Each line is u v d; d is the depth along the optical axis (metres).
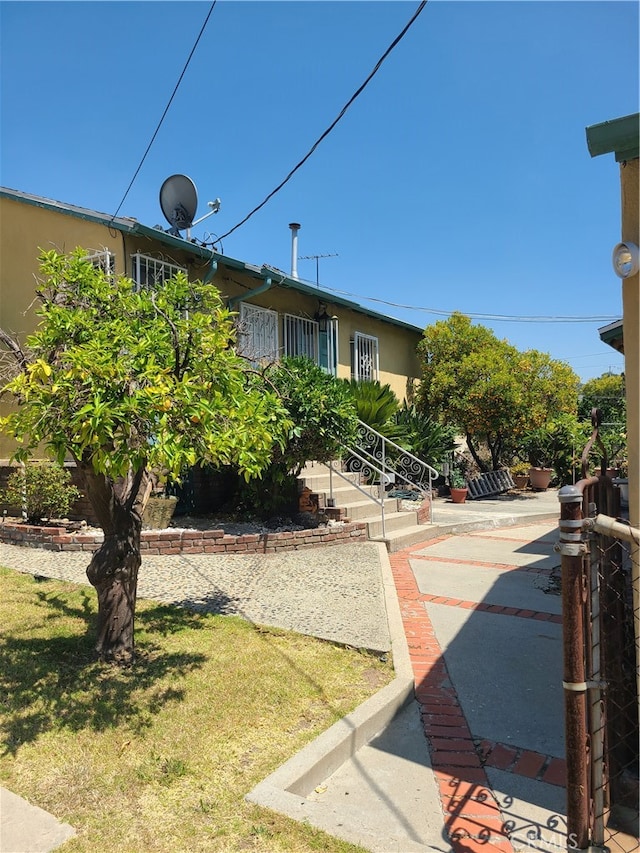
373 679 4.09
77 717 3.43
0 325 9.46
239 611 5.42
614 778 2.75
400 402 17.39
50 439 3.29
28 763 3.01
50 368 3.14
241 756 3.12
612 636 2.74
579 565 2.29
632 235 2.76
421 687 4.21
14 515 8.98
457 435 17.11
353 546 8.34
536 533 10.70
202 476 9.47
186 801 2.75
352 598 5.89
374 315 15.24
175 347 3.46
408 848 2.59
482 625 5.48
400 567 7.79
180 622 5.06
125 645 4.23
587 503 2.65
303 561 7.43
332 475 10.19
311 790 3.02
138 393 3.00
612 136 2.71
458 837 2.69
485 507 14.05
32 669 4.02
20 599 5.50
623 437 10.90
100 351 3.12
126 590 4.24
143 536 7.54
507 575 7.37
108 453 3.13
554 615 5.77
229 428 3.43
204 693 3.76
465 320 17.16
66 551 7.40
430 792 3.03
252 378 4.89
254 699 3.71
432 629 5.36
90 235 8.88
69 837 2.50
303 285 11.87
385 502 10.17
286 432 7.03
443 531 10.47
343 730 3.37
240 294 11.02
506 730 3.63
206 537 7.64
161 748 3.16
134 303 3.77
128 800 2.75
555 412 17.09
